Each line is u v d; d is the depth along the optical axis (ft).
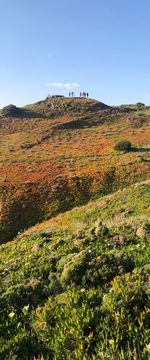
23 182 169.78
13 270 40.04
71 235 52.80
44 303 28.37
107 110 425.69
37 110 451.12
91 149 242.78
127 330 20.62
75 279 31.60
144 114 423.64
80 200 150.30
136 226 55.21
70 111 433.48
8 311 27.22
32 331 23.71
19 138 309.22
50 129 336.70
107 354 18.93
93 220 102.89
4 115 415.03
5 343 21.97
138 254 39.50
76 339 20.74
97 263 33.42
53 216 139.03
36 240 63.52
